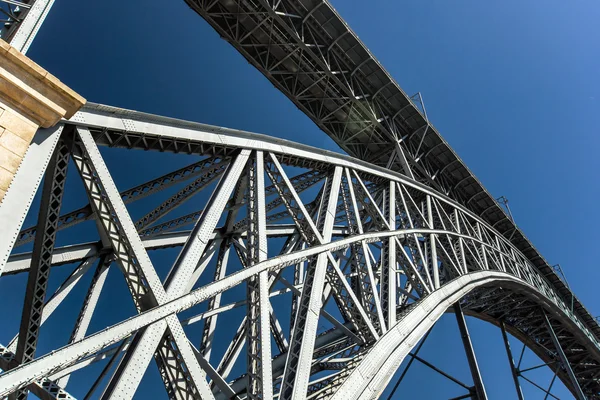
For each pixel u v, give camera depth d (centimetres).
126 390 632
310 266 1176
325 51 2317
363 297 1384
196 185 1135
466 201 3525
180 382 716
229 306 1245
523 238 4094
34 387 612
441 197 2608
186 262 820
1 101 660
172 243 1323
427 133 2838
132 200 995
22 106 677
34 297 712
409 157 2791
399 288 1753
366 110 2514
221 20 2114
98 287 1094
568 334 4341
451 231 2444
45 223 718
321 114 2564
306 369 948
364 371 1125
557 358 4575
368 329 1277
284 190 1270
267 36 2181
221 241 1439
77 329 1002
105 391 648
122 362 674
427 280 1833
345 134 2694
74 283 1066
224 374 1209
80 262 1127
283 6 2125
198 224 909
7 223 586
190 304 779
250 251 1018
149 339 693
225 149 1103
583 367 4569
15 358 726
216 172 1136
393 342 1295
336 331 1675
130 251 754
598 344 4819
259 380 821
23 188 629
